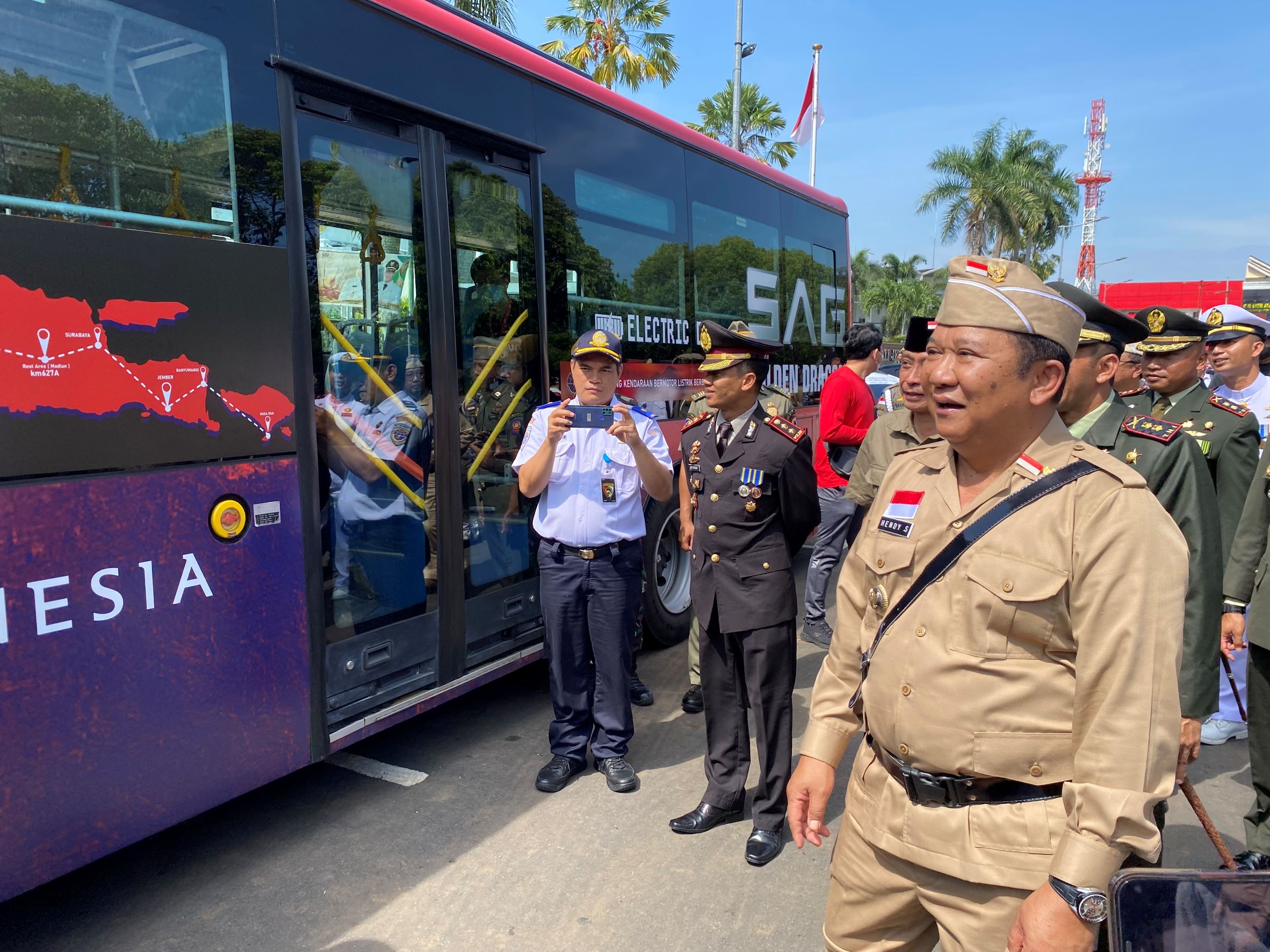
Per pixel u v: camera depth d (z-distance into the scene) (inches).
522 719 165.6
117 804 93.0
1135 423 96.9
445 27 139.3
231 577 103.3
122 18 94.2
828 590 248.2
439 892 109.8
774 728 117.3
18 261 83.2
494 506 149.9
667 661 200.2
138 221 95.3
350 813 129.3
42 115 87.6
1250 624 107.7
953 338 55.1
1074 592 51.9
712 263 227.0
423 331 134.0
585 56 866.8
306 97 114.4
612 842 121.8
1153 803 48.5
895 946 64.6
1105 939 59.2
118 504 91.7
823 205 300.0
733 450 117.6
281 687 110.0
